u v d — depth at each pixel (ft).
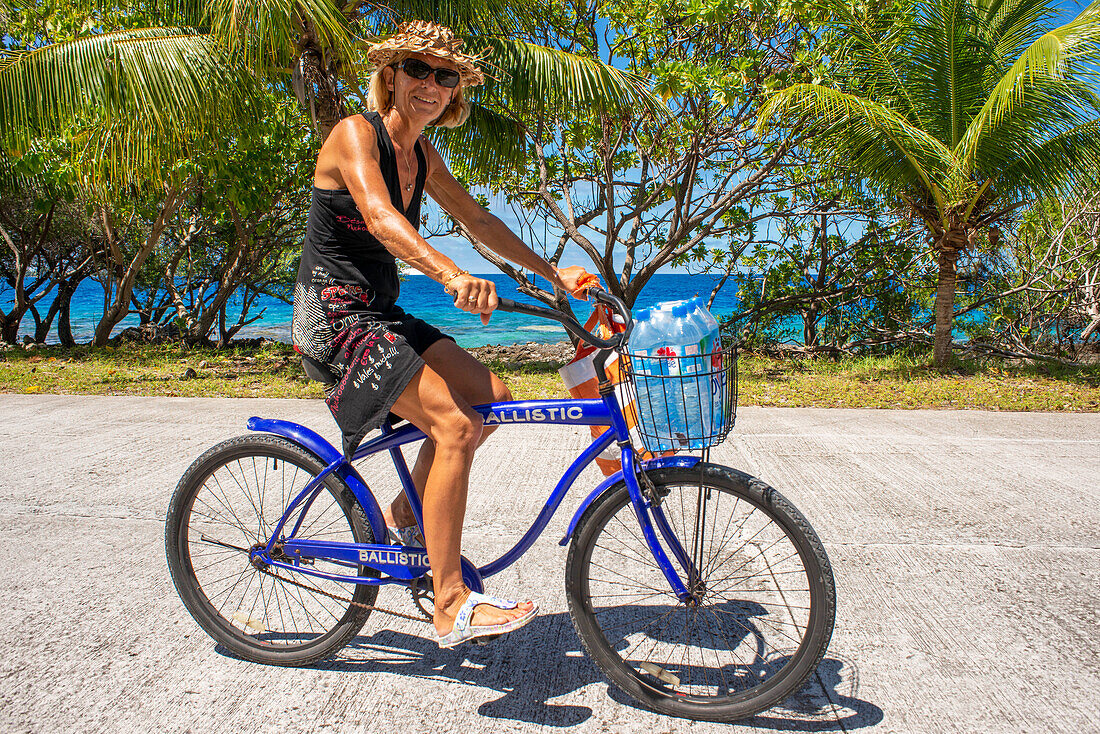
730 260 44.01
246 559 10.32
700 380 6.38
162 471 14.83
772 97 29.45
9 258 59.67
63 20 31.01
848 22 31.35
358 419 7.13
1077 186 30.68
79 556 10.67
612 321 7.90
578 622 7.26
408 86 7.22
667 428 6.52
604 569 9.71
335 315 7.27
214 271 57.21
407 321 7.66
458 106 7.96
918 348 41.16
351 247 7.32
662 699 7.10
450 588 7.09
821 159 32.91
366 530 7.66
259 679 7.68
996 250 39.01
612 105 27.76
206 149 29.48
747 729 6.90
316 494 7.90
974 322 42.78
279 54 25.72
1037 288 36.83
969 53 30.42
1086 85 26.81
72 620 8.83
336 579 7.79
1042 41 26.50
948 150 29.35
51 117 24.09
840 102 27.91
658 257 38.68
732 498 10.52
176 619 8.88
